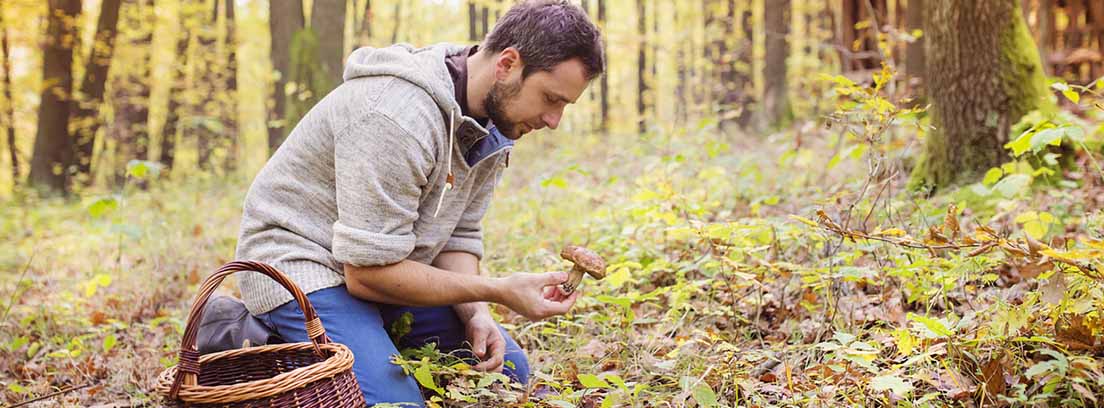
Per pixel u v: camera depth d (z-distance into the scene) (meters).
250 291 2.65
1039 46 10.97
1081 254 2.11
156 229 6.20
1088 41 12.34
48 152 13.59
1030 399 2.25
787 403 2.40
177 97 16.02
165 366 3.27
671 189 3.86
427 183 2.62
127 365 3.42
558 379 2.66
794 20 20.70
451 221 2.82
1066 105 6.62
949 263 2.82
